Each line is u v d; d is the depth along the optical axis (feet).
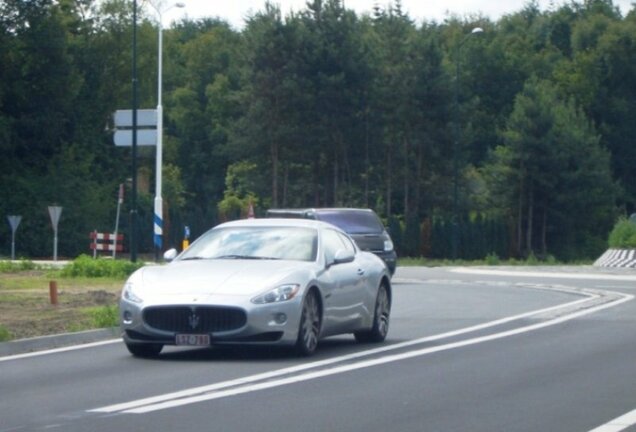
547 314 106.11
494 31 565.53
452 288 150.20
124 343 76.95
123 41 340.39
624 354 74.33
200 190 481.46
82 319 92.73
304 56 355.97
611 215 406.82
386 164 390.42
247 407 52.24
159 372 64.34
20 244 295.28
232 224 77.92
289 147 365.40
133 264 163.12
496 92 497.46
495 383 60.54
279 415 50.08
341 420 48.91
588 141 399.03
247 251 74.49
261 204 383.24
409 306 116.06
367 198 385.70
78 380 61.52
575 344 80.33
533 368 66.95
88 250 300.61
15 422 48.52
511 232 370.12
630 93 479.41
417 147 386.52
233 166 420.77
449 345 79.15
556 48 544.21
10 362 69.82
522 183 393.09
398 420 49.03
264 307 66.64
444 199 393.50
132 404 53.06
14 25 299.17
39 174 307.99
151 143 184.75
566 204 393.50
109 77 338.13
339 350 75.46
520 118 393.09
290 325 67.77
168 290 68.03
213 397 55.16
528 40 532.32
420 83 381.60
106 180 325.01
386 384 59.88
